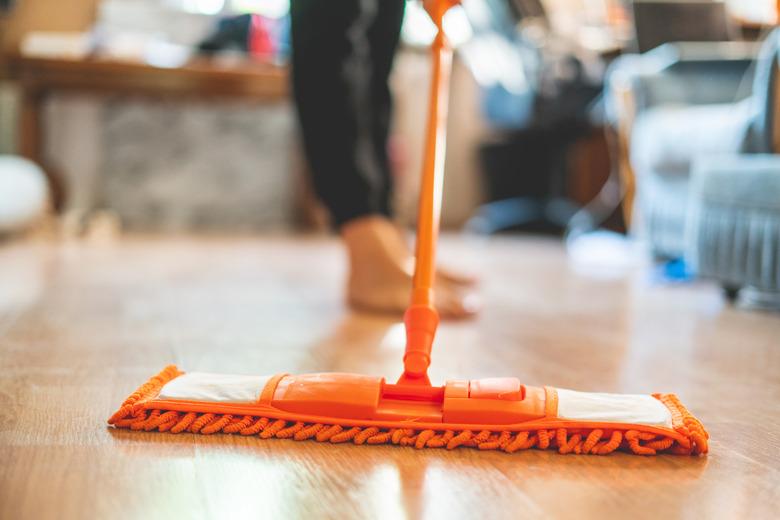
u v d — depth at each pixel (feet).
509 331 4.11
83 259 7.21
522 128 10.32
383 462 1.96
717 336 4.08
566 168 11.85
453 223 13.69
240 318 4.28
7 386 2.63
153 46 9.91
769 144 4.83
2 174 8.52
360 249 4.59
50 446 2.00
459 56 12.94
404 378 2.32
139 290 5.29
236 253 8.29
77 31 9.41
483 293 5.70
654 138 6.61
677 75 7.02
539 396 2.13
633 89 7.20
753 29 8.57
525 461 1.99
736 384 2.99
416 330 2.41
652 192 6.85
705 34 7.93
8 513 1.57
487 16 9.60
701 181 5.30
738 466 2.00
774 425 2.43
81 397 2.50
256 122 12.13
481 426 2.08
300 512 1.63
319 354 3.36
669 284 6.46
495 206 12.42
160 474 1.83
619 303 5.32
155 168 11.83
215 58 10.07
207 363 3.11
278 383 2.21
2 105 10.40
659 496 1.77
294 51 4.31
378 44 4.76
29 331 3.69
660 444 2.04
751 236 4.82
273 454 2.00
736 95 6.94
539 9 9.41
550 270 7.47
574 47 9.34
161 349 3.38
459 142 13.51
